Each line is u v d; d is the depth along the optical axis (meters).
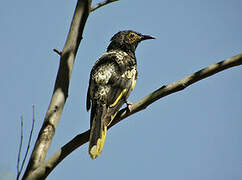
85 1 9.45
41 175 7.09
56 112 8.06
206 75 7.94
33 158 7.39
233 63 7.81
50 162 7.25
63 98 8.31
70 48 8.91
